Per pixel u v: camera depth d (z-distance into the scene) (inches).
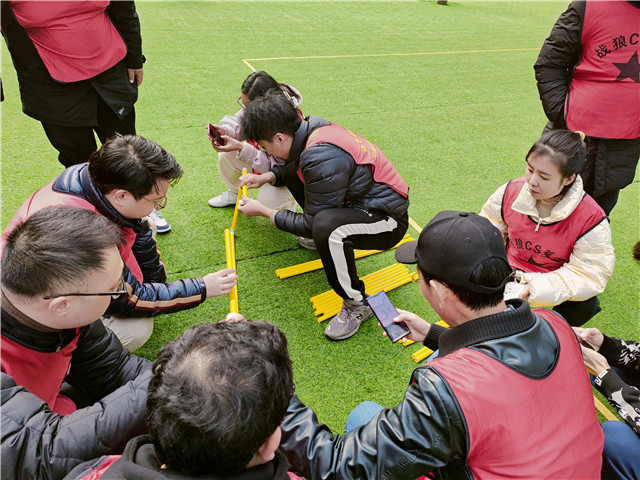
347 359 76.9
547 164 57.7
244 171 95.6
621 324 85.9
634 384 59.3
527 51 264.2
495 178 131.6
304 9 309.3
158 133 138.5
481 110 178.5
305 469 37.4
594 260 63.7
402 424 33.8
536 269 72.5
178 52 208.1
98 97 92.2
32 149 122.3
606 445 50.3
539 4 406.9
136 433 38.8
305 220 79.5
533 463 32.2
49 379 45.6
